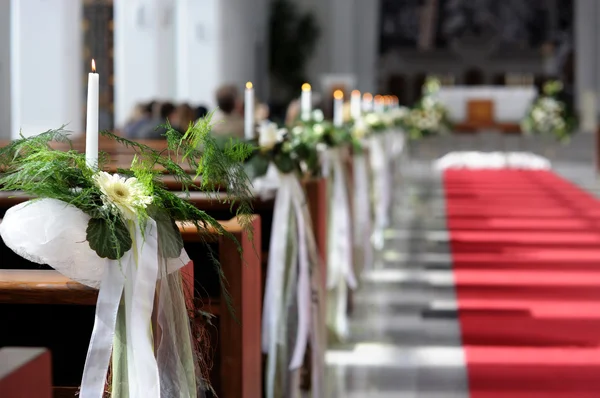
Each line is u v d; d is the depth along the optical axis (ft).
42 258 8.38
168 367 8.97
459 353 18.88
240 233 11.87
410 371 17.72
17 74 35.04
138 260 8.61
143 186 8.74
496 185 51.88
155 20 50.24
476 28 88.07
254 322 13.03
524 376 17.10
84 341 10.79
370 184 31.17
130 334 8.59
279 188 15.14
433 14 88.69
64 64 35.55
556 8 88.28
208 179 9.66
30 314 10.79
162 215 8.93
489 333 20.38
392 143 43.32
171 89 53.06
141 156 9.55
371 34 90.02
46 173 8.45
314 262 15.39
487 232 35.09
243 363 12.17
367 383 17.06
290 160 15.01
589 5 88.12
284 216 15.11
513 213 40.14
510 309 22.58
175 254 8.87
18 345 10.84
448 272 27.58
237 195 9.91
